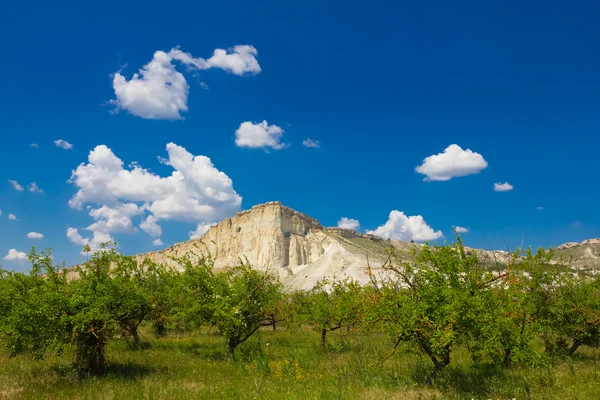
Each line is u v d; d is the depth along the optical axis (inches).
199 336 1121.4
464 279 506.0
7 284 605.9
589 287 671.8
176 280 839.7
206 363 701.9
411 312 469.4
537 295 684.1
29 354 650.8
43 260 616.1
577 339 696.4
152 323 1255.5
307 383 521.0
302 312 1107.9
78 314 518.9
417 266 515.5
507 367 588.4
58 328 525.0
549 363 559.8
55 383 499.2
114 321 558.3
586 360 653.3
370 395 436.5
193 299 795.4
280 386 508.7
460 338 477.1
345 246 6156.5
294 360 648.4
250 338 1059.3
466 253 526.3
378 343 891.4
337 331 1239.5
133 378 553.6
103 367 583.8
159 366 657.0
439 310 458.6
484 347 465.4
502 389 455.2
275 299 869.8
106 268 589.9
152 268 1024.2
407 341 507.8
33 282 613.3
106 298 547.5
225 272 853.2
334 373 578.6
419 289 506.3
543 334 745.6
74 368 561.0
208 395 461.1
